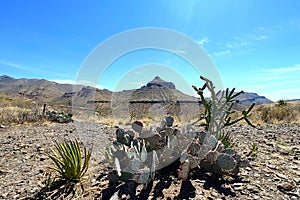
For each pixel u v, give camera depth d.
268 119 14.90
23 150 6.11
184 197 3.17
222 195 3.21
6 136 8.35
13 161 5.11
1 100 24.73
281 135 7.96
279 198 3.12
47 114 14.50
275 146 5.98
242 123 13.48
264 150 5.52
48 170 4.44
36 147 6.45
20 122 12.73
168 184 3.56
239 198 3.13
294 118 15.28
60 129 10.35
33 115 13.85
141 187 3.49
